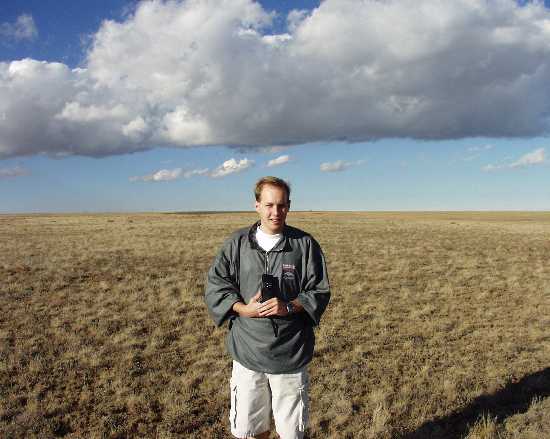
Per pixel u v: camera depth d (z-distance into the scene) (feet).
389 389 18.93
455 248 77.66
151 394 18.54
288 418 10.49
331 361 22.62
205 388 19.21
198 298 36.32
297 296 10.39
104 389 18.97
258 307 9.75
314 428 15.67
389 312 32.94
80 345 24.58
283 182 10.34
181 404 17.54
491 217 289.33
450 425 15.88
